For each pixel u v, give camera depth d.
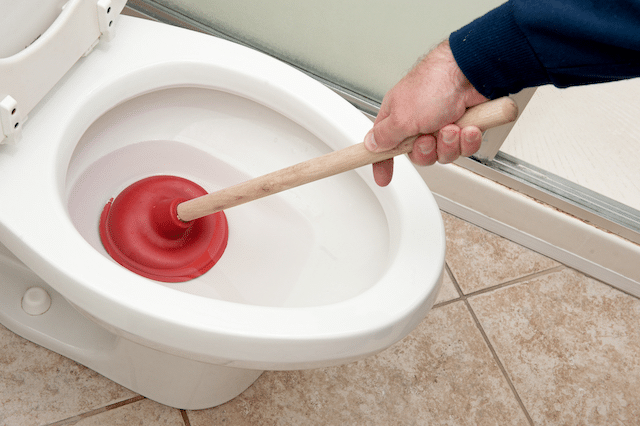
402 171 0.71
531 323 1.18
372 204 0.76
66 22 0.62
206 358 0.58
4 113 0.57
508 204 1.23
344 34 1.12
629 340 1.20
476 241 1.28
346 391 1.04
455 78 0.53
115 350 0.91
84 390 0.96
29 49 0.58
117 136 0.77
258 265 0.81
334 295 0.74
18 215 0.58
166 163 0.84
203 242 0.80
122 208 0.77
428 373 1.08
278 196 0.82
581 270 1.29
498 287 1.22
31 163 0.61
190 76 0.74
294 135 0.80
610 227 1.21
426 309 0.63
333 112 0.74
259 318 0.56
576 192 1.21
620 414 1.10
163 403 0.97
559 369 1.14
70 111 0.65
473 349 1.13
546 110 1.37
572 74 0.49
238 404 1.00
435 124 0.53
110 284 0.55
